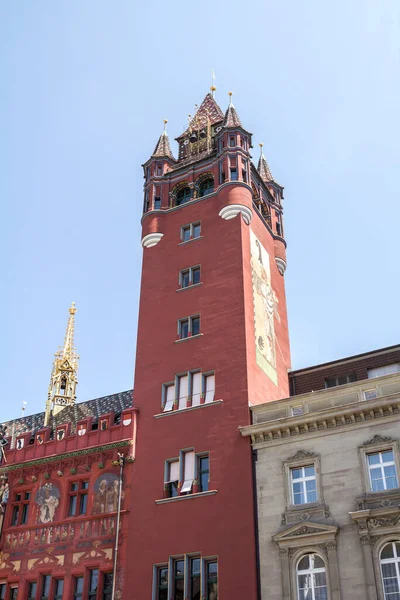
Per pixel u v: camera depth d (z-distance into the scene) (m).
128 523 37.28
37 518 40.84
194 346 41.47
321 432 34.38
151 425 40.09
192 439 38.09
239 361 39.22
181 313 43.28
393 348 39.62
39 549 39.53
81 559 37.75
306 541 31.78
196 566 34.41
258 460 35.44
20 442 44.78
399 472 31.53
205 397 39.38
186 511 35.88
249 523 33.66
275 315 46.12
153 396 41.12
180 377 41.22
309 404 35.91
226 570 33.06
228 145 48.41
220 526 34.41
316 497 33.03
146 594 34.62
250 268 43.88
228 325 40.91
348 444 33.38
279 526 33.00
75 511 39.81
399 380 33.94
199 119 56.12
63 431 43.50
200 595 33.25
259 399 39.12
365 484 31.95
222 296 42.22
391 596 29.03
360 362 40.25
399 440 32.19
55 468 41.94
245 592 32.00
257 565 32.50
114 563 36.09
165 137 53.50
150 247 47.62
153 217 48.34
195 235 46.38
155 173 50.97
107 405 50.31
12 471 43.34
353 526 31.19
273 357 43.50
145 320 44.50
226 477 35.72
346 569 30.36
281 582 31.50
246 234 44.75
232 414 37.56
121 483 38.81
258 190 50.16
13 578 39.34
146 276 46.41
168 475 37.97
